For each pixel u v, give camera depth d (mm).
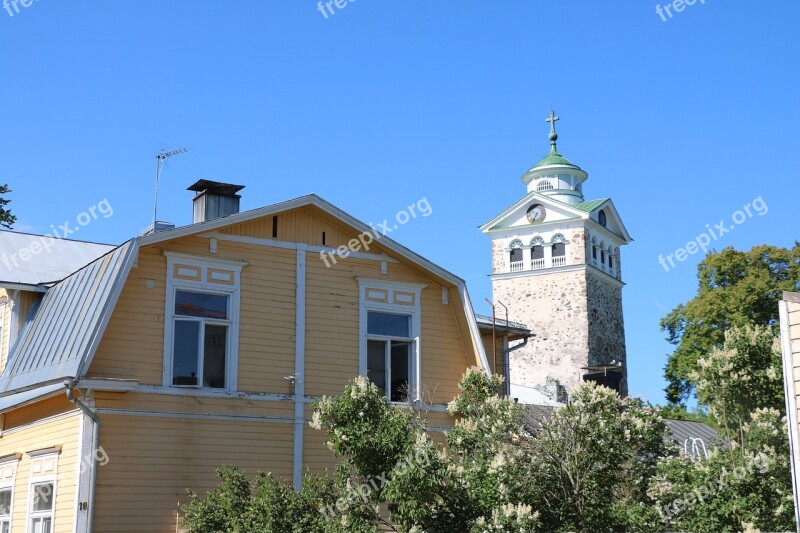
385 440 14680
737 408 17422
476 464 15297
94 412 17250
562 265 63250
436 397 20812
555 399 33719
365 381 15359
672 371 52062
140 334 18031
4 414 20469
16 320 21156
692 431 35000
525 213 65625
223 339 18969
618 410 15703
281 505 15695
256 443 18719
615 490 16641
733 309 49938
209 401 18438
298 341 19594
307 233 20219
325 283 20172
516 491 14750
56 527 17625
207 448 18234
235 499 16516
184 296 18703
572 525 14828
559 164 69062
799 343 12836
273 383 19156
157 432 17812
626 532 15727
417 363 20781
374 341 20609
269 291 19516
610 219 69500
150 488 17516
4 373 20281
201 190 22766
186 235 18703
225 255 19188
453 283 21375
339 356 19984
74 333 17969
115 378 17234
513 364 63156
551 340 62219
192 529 16547
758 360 17500
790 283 50031
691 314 51219
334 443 15062
